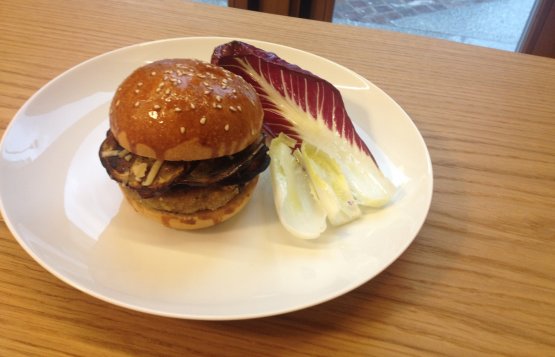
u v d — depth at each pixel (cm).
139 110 26
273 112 34
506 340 24
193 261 27
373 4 86
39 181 29
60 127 33
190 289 25
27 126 31
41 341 22
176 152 26
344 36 49
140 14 48
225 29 47
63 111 34
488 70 46
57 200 28
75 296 24
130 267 26
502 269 28
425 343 23
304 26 49
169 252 27
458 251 28
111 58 38
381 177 31
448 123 39
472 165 35
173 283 25
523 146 38
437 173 34
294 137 34
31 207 27
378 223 29
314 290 25
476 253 28
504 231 30
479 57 48
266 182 33
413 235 26
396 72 44
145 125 26
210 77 28
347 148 33
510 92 44
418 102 41
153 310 21
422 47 49
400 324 24
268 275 26
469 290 26
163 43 40
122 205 29
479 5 88
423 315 25
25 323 22
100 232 27
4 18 45
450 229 30
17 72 39
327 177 31
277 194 30
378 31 50
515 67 47
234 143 27
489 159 36
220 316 21
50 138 32
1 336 22
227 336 23
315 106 34
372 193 30
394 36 50
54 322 22
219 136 26
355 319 24
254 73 34
